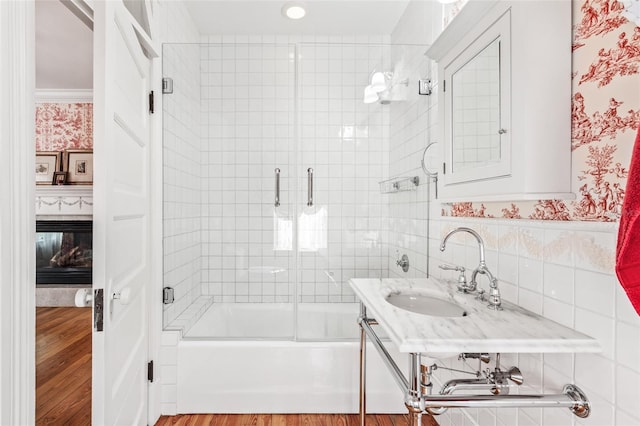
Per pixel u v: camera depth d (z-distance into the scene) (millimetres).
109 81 1123
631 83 824
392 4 2492
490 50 1207
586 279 930
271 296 2641
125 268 1396
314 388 1965
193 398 1952
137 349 1619
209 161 2674
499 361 1184
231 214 2672
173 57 2188
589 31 948
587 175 952
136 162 1582
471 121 1344
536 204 1151
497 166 1151
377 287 1505
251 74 2625
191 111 2477
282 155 2654
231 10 2553
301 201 2568
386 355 1253
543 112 1006
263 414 1954
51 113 4125
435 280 1662
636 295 627
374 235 2551
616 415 840
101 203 1088
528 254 1172
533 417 1119
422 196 2119
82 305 1071
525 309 1177
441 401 918
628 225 636
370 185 2549
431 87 2045
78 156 4105
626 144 834
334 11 2572
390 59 2504
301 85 2555
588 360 919
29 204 866
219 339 2033
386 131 2539
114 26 1180
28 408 859
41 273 3965
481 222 1473
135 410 1610
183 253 2338
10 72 817
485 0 1169
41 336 3105
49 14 2369
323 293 2555
